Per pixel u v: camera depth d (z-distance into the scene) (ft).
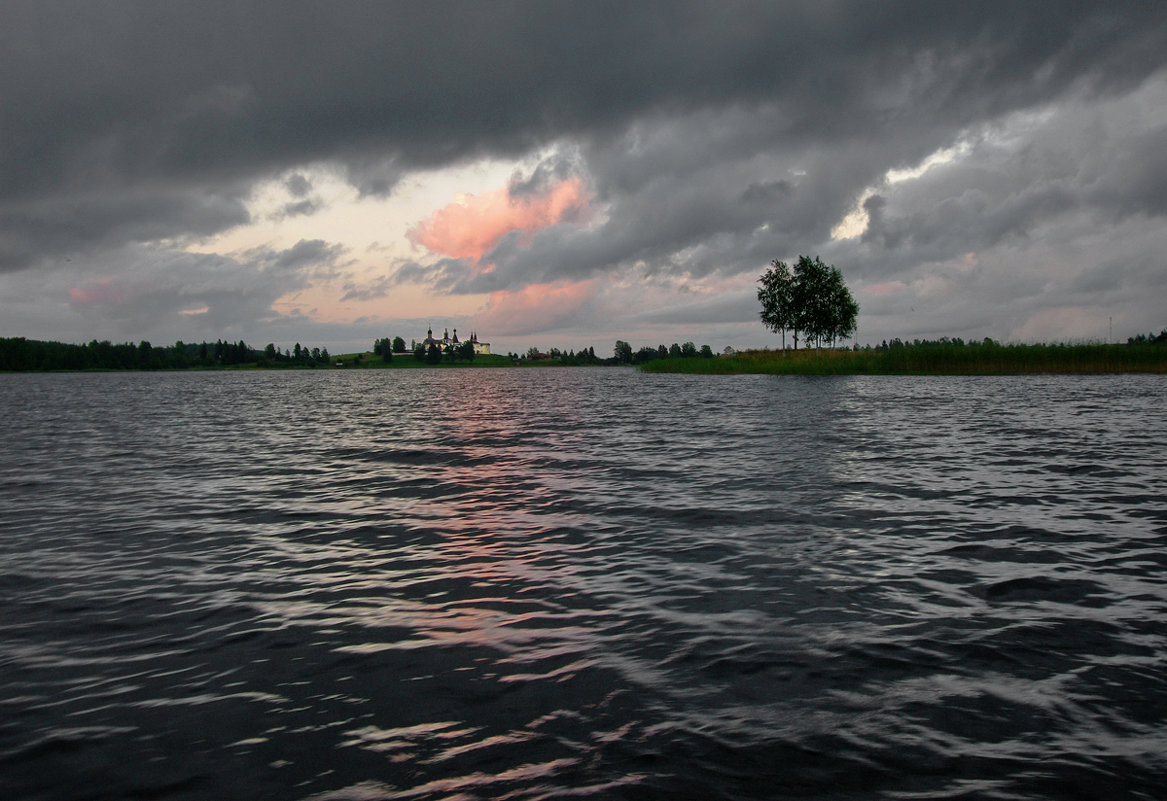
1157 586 21.18
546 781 11.71
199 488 41.73
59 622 19.71
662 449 55.31
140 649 17.75
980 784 11.41
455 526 30.91
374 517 33.09
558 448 57.93
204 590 22.47
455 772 12.05
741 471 43.78
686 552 25.80
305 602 21.21
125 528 31.35
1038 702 14.10
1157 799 10.98
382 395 185.06
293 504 36.52
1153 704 13.94
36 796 11.54
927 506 32.73
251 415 109.91
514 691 15.05
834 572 22.99
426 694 15.01
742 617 19.16
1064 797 11.05
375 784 11.75
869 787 11.37
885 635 17.66
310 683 15.65
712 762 12.14
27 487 42.65
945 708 13.92
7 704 14.87
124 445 66.54
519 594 21.59
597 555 25.76
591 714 13.97
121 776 12.12
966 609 19.43
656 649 17.12
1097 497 34.27
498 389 214.07
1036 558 24.20
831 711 13.88
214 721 14.01
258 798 11.45
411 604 20.90
